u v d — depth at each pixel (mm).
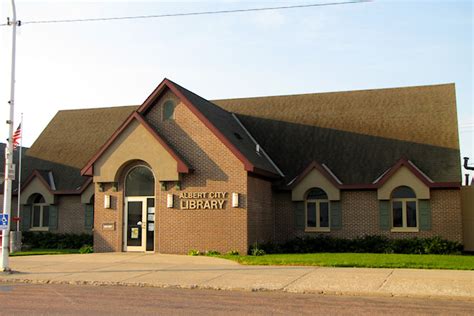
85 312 10898
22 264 19938
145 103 25359
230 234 23750
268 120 31609
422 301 12688
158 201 24719
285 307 11625
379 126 29203
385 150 27734
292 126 30781
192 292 13984
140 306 11672
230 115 31094
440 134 27578
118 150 25188
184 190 24531
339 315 10711
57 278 16406
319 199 27188
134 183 25406
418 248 24500
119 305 11797
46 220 31547
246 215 23656
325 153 28656
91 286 15188
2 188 32531
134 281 15680
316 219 27156
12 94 18625
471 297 12969
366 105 30812
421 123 28578
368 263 18844
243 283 15102
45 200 31094
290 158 28953
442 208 25219
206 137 24562
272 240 27109
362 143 28547
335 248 25875
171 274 17031
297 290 14078
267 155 29344
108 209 25484
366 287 14305
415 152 27109
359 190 26547
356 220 26422
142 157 24781
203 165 24438
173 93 25359
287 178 28000
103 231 25453
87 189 30344
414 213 25672
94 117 35875
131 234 25172
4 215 17797
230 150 24094
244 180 23812
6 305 11742
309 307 11648
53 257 22547
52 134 35344
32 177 31453
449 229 24984
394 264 18656
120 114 35531
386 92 31328
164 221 24625
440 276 16141
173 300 12555
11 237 26328
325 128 30078
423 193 25094
